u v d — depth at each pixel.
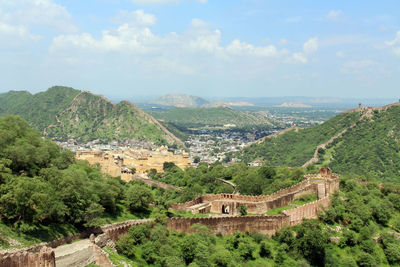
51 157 111.94
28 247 65.81
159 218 96.69
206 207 123.69
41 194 70.94
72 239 75.94
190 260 88.31
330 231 108.88
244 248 97.19
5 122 108.88
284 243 102.81
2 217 69.75
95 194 91.12
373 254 105.06
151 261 83.75
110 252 78.31
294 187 127.31
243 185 144.12
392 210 128.25
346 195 128.62
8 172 79.50
